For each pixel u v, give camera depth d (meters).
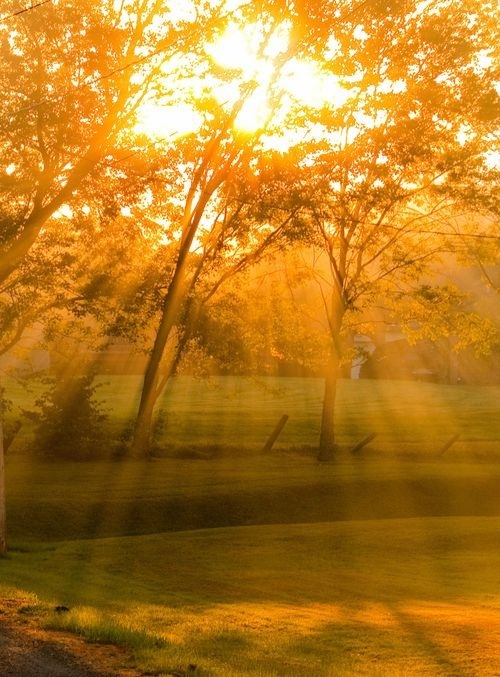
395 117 27.78
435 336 34.91
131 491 26.16
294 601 13.38
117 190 25.88
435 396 61.06
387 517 26.84
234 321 31.28
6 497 24.69
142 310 29.36
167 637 9.18
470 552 20.16
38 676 7.28
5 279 26.42
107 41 24.22
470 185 28.53
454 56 27.73
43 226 26.66
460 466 33.62
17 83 23.83
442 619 11.45
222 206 28.58
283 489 27.53
